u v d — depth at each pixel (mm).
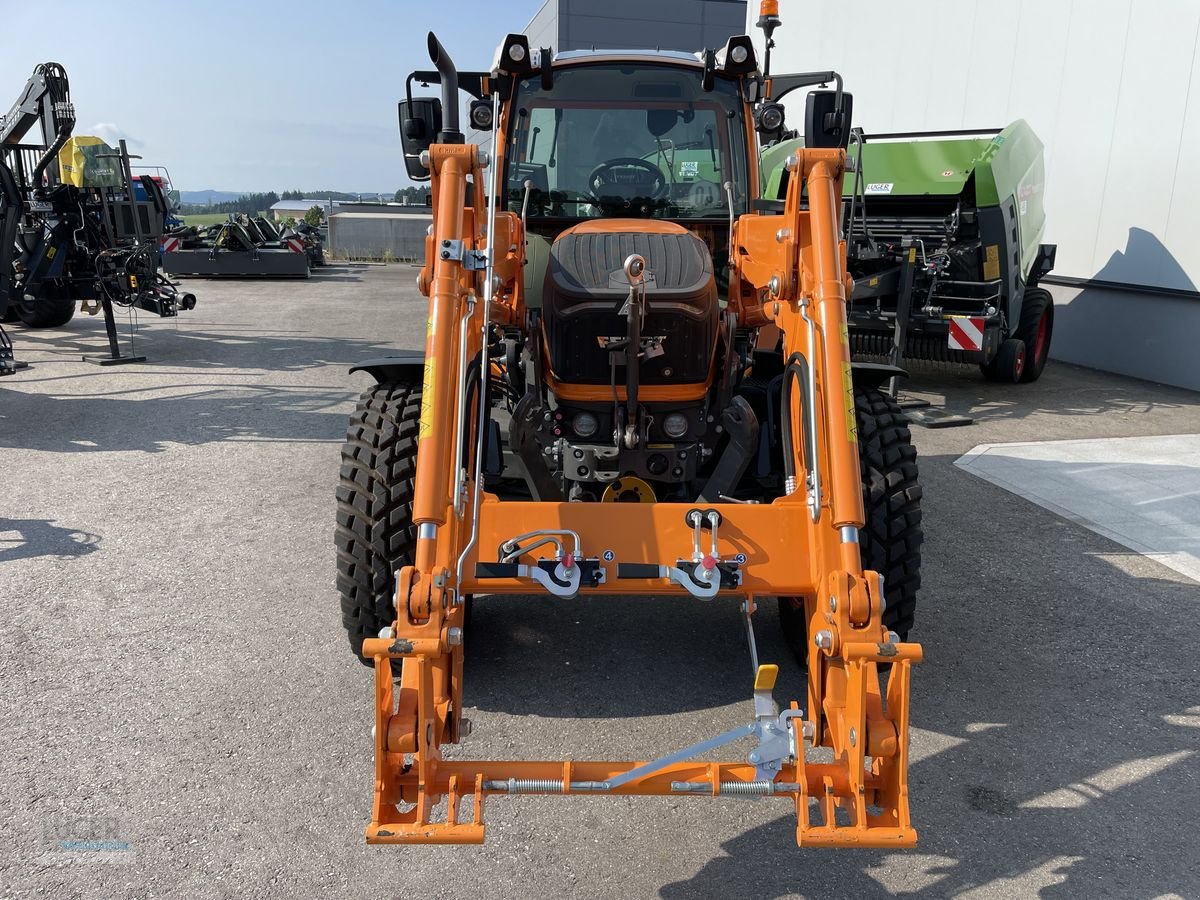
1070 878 2535
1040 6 10922
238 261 21500
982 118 11859
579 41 25109
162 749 3049
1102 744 3184
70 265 11164
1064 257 11109
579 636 3902
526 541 2713
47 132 10094
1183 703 3459
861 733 2188
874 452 3428
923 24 12547
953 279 8672
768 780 2266
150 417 7777
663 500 3508
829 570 2621
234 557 4676
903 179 8531
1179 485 6184
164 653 3678
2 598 4156
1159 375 9992
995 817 2787
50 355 10969
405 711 2238
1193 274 9492
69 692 3379
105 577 4406
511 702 3387
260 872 2516
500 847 2639
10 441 6926
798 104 14945
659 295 3191
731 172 4168
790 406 3107
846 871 2559
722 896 2461
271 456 6605
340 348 11906
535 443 3326
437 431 2447
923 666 3699
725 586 2713
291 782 2895
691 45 25938
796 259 2986
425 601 2223
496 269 3266
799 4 15000
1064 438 7516
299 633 3861
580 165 4160
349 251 30562
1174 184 9617
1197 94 9305
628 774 2264
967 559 4844
